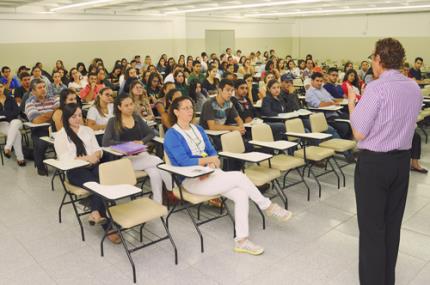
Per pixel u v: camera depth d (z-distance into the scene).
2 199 3.98
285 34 17.62
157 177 3.49
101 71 8.53
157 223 3.42
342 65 15.95
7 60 10.59
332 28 16.50
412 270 2.68
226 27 15.34
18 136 5.02
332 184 4.36
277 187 3.96
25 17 10.57
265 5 10.88
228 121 4.74
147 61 11.85
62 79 9.66
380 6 11.87
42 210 3.72
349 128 5.31
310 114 5.04
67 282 2.59
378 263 2.17
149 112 5.26
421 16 13.97
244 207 2.92
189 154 3.23
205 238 3.16
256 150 4.47
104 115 4.62
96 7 10.98
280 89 5.46
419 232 3.22
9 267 2.78
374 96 1.97
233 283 2.56
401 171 2.08
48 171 4.88
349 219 3.49
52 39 11.24
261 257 2.87
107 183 2.89
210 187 2.97
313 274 2.65
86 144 3.50
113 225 2.78
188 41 14.38
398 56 1.99
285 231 3.26
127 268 2.75
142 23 12.91
